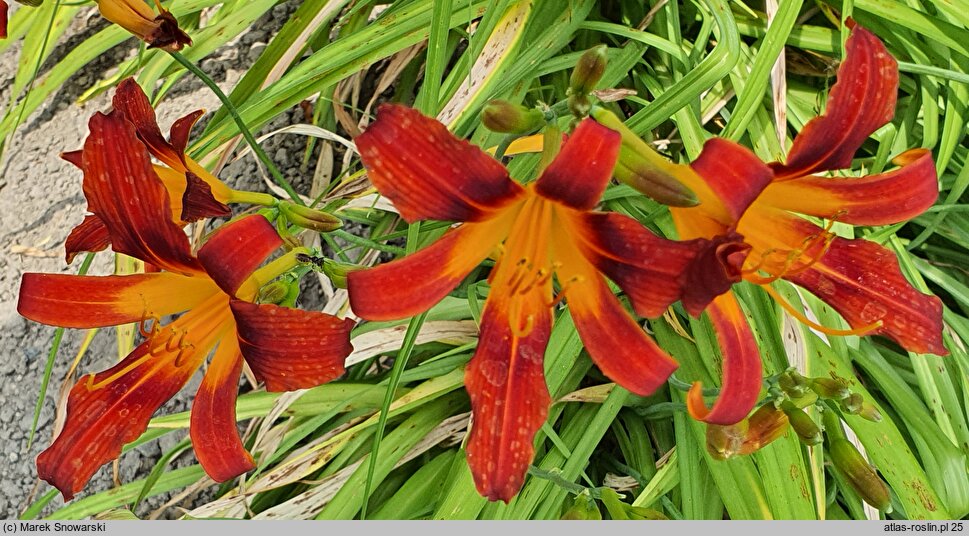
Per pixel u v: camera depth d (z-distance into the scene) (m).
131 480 0.66
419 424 0.59
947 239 0.67
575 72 0.38
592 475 0.61
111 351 0.69
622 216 0.35
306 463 0.57
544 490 0.54
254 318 0.36
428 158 0.33
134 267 0.60
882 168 0.59
